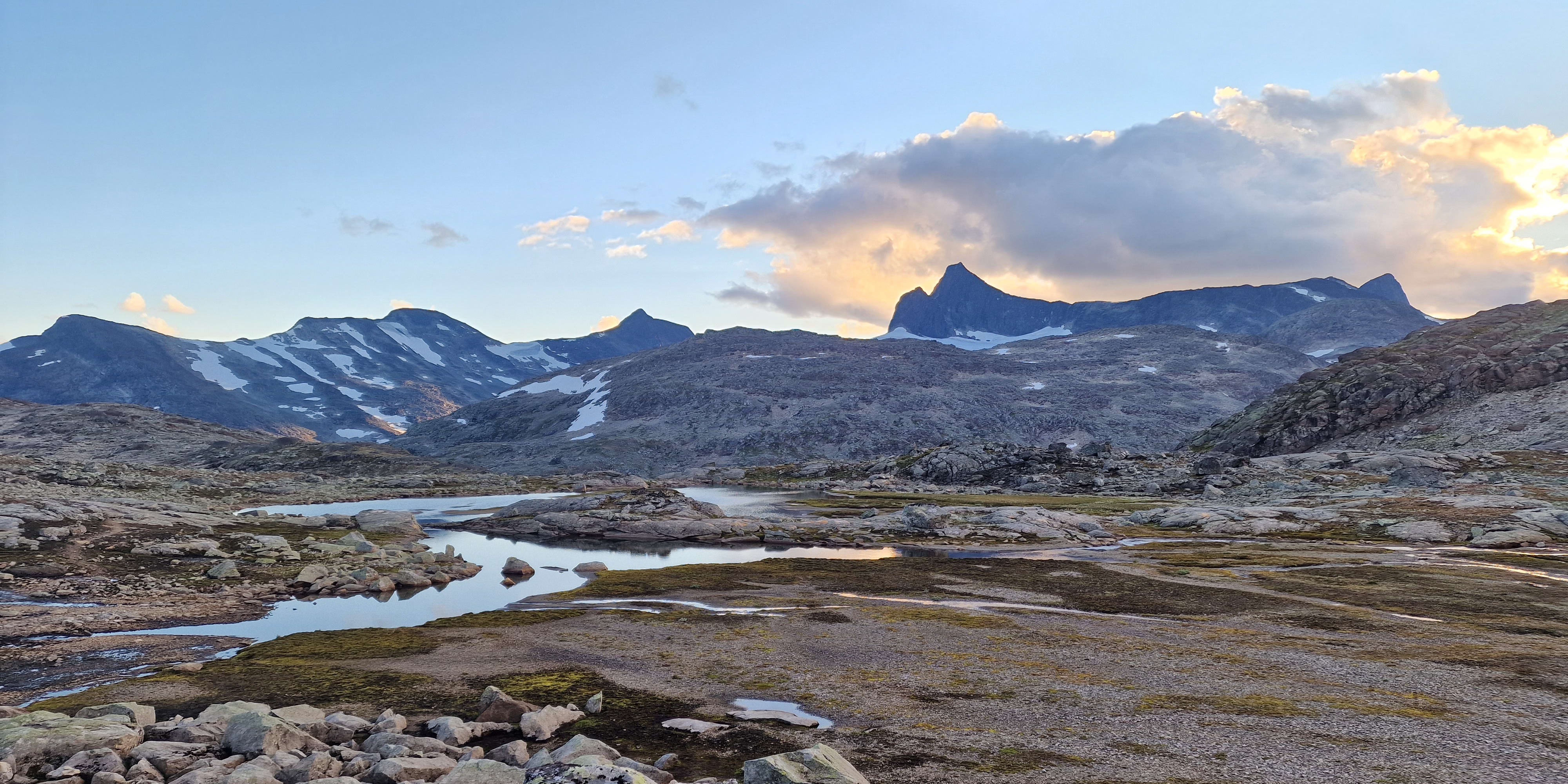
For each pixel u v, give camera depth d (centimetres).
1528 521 8062
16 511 6625
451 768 2178
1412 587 5419
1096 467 16925
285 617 4828
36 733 2197
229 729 2378
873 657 3688
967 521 10100
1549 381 16850
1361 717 2625
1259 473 13938
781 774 1789
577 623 4575
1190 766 2195
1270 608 4850
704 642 4044
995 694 3031
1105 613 4778
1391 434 17262
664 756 2369
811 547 9006
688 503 11806
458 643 4069
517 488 18388
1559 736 2398
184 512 8562
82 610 4631
